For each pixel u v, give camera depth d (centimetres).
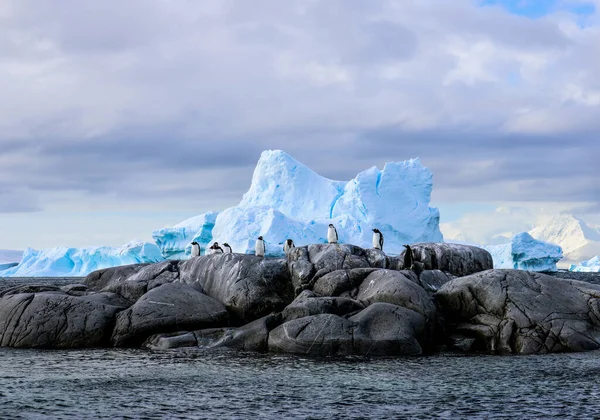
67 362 2391
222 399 1877
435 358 2466
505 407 1792
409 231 9231
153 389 1989
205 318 2808
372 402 1844
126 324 2747
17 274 11056
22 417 1698
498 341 2647
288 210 9744
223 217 9012
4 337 2758
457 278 2948
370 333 2547
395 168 9619
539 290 2798
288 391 1964
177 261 3412
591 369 2261
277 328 2633
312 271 3027
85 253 11012
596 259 12656
